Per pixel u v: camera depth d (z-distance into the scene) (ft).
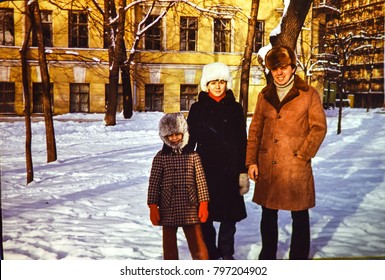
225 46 85.92
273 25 85.15
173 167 11.02
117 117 69.10
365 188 22.50
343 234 14.89
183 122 11.09
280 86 11.60
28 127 24.12
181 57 84.07
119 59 59.88
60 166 29.99
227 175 12.00
